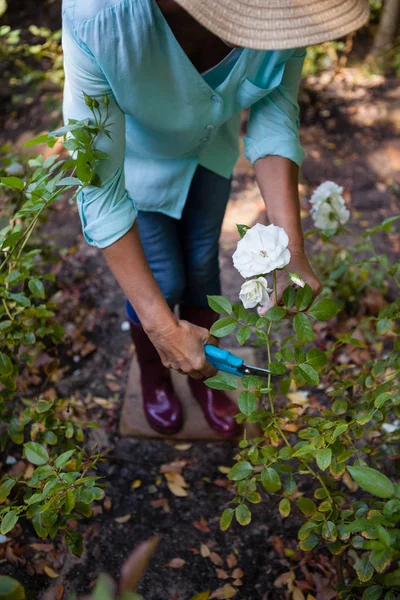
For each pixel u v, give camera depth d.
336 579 1.78
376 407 1.34
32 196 1.46
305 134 3.66
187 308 2.18
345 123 3.74
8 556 1.84
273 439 1.44
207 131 1.62
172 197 1.80
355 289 2.59
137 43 1.27
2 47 3.99
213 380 1.33
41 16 4.55
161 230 1.88
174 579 1.85
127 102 1.40
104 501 2.05
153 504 2.05
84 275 2.88
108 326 2.68
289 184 1.60
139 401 2.35
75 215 3.20
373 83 4.07
